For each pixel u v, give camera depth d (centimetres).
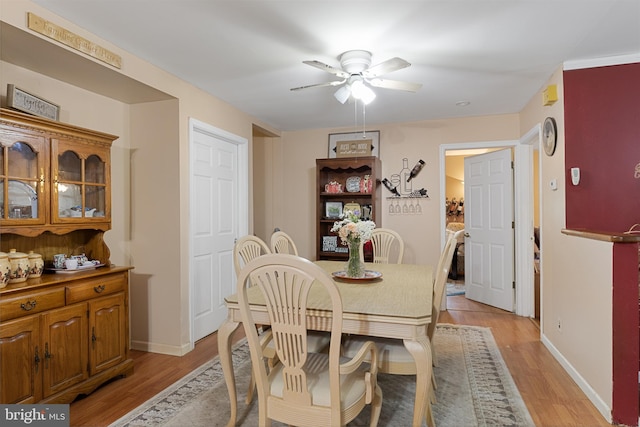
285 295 147
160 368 277
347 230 242
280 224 515
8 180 200
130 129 315
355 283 235
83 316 227
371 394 162
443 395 233
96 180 257
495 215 446
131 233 316
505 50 253
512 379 255
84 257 257
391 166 462
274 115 424
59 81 260
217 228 371
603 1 193
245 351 309
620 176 265
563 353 276
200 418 208
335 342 146
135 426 200
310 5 197
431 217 448
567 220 274
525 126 387
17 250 232
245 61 271
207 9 201
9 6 184
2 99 227
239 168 408
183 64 276
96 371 236
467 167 491
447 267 205
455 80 311
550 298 306
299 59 268
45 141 219
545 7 199
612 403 202
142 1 193
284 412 157
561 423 202
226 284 386
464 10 202
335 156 486
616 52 257
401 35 231
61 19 209
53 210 223
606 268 209
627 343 200
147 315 313
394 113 416
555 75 291
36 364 199
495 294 446
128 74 254
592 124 270
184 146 310
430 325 206
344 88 271
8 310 186
